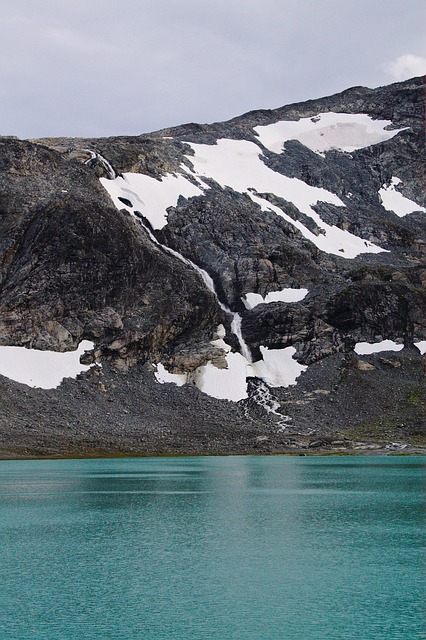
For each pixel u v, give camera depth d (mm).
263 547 65375
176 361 194375
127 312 196875
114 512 84688
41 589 52375
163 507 88500
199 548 65125
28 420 165625
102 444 162500
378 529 73688
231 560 60656
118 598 50281
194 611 47469
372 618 45906
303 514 82875
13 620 45844
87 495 99125
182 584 53500
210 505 89938
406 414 186750
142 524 76938
